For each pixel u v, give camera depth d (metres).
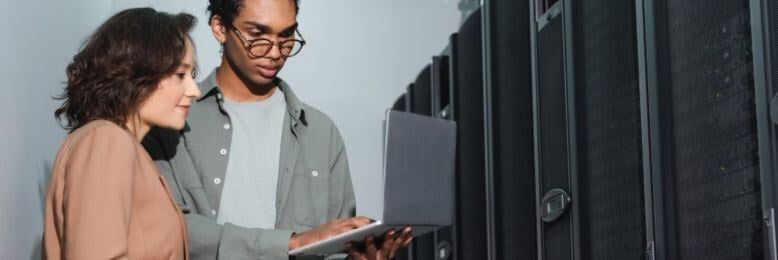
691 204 1.65
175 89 1.43
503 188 2.62
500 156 2.65
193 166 1.71
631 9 1.89
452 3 3.57
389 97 3.47
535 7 2.39
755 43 1.46
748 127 1.50
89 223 1.24
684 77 1.67
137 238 1.33
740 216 1.52
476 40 2.91
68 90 1.41
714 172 1.59
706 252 1.61
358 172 3.39
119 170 1.29
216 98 1.76
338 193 1.82
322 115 1.85
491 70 2.71
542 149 2.33
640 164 1.85
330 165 1.81
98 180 1.26
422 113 3.34
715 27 1.58
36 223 1.99
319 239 1.53
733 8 1.54
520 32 2.50
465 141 2.99
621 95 1.93
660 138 1.73
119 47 1.39
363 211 3.37
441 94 3.24
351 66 3.47
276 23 1.71
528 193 2.42
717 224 1.58
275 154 1.75
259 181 1.72
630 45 1.90
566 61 2.17
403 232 1.52
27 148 1.86
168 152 1.71
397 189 1.45
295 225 1.72
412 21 3.55
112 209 1.25
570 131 2.14
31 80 1.88
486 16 2.75
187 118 1.73
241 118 1.76
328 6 3.50
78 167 1.28
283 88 1.81
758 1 1.45
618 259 1.93
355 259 1.54
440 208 1.53
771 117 1.42
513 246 2.54
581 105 2.11
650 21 1.77
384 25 3.52
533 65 2.39
